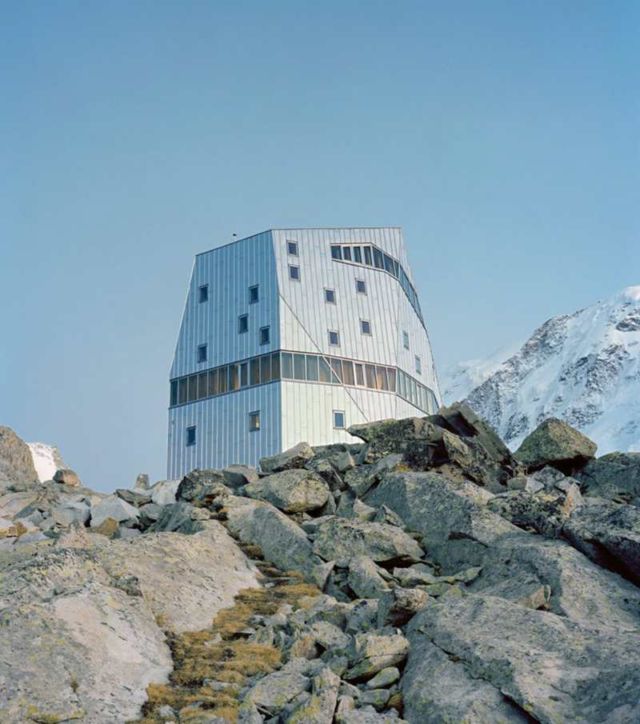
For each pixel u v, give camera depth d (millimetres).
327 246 80062
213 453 75438
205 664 13656
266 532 20516
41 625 12984
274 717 12141
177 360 80438
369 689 12867
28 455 32625
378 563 18625
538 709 11086
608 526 16312
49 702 11680
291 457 26656
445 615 13906
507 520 18875
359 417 75438
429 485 20844
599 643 12383
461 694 11906
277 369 73688
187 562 17750
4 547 21422
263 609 16641
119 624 13906
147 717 11938
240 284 78750
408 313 85062
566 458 25141
